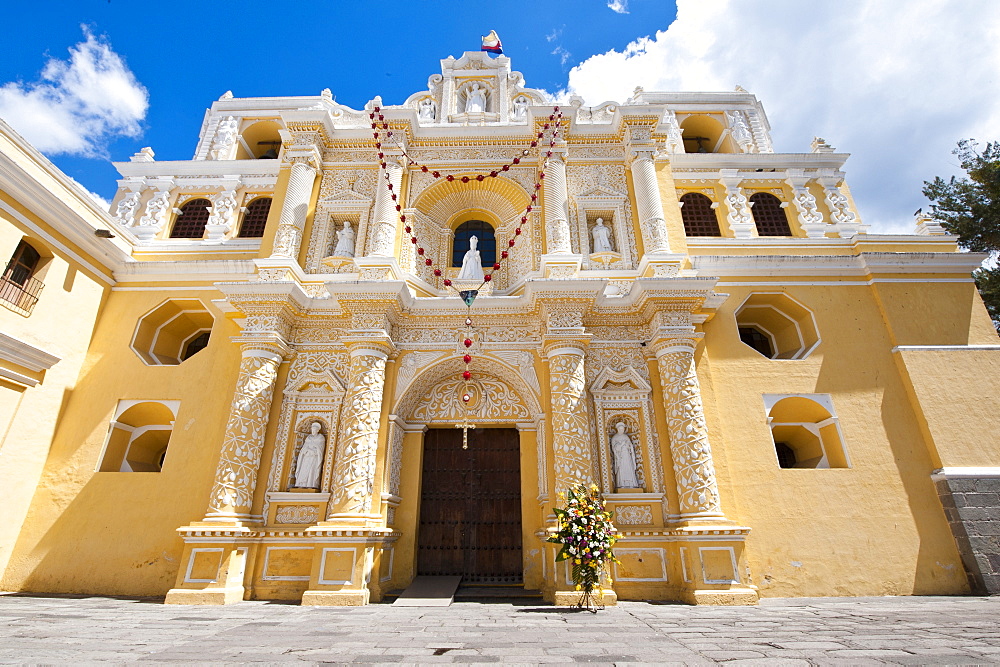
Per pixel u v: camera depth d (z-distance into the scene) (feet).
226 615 23.47
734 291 38.34
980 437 33.04
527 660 13.85
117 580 31.30
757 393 34.91
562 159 42.16
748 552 30.83
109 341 37.86
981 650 14.60
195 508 32.55
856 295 38.09
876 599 28.55
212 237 44.42
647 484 32.22
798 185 46.01
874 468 32.91
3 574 31.07
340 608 26.35
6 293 32.14
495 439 38.01
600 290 33.88
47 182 34.91
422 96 49.78
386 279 36.68
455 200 45.29
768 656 14.08
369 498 30.91
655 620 21.65
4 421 31.58
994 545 30.19
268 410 33.78
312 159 42.42
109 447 35.35
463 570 34.47
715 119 57.72
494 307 36.17
